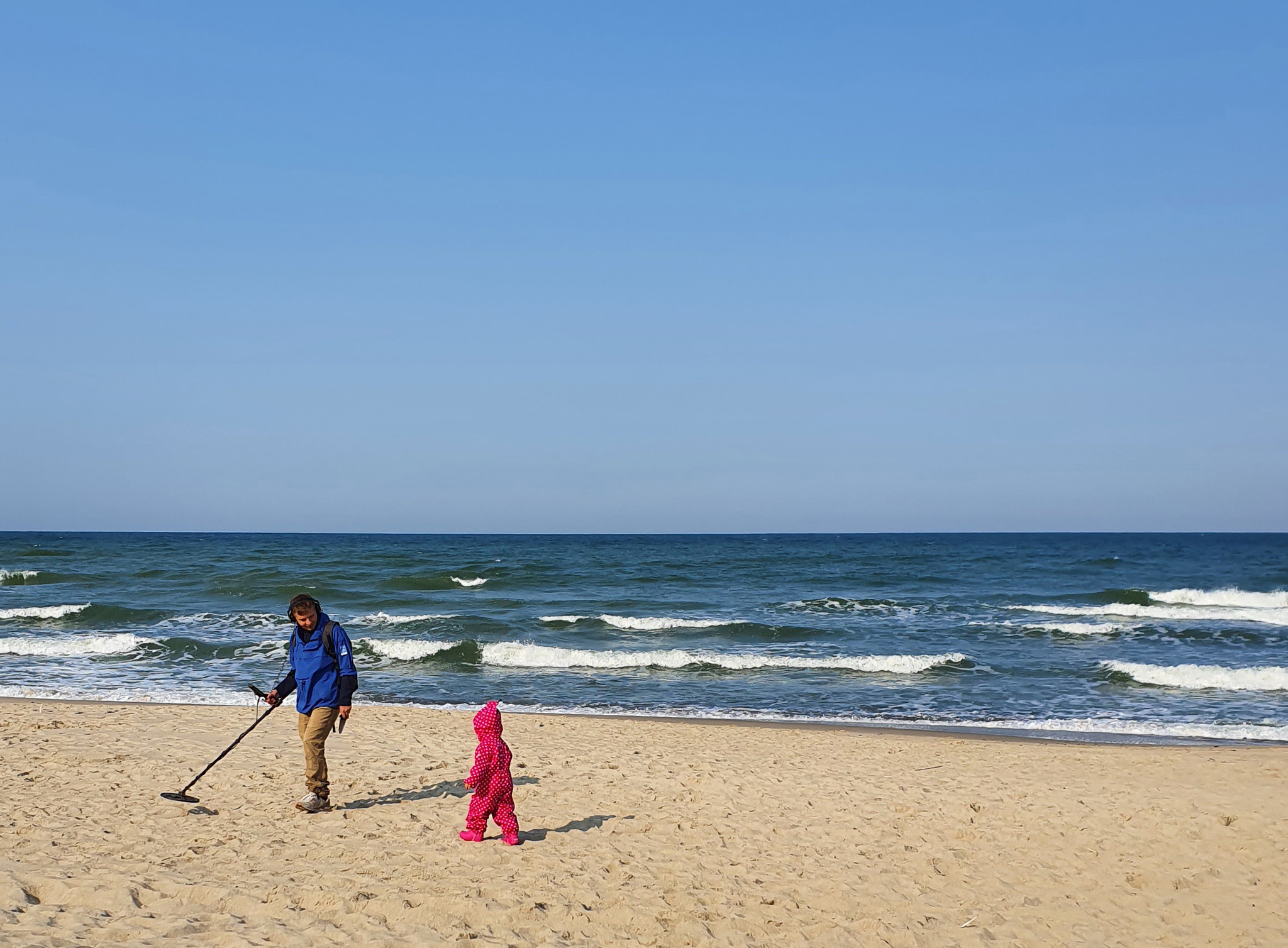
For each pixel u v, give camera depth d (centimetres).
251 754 970
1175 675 1777
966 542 12962
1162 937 546
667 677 1822
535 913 526
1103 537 18250
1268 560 6203
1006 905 588
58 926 466
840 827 753
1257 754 1093
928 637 2377
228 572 4031
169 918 490
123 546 8162
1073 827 757
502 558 6091
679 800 830
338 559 5544
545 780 896
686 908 555
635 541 13038
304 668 734
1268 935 548
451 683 1730
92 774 851
